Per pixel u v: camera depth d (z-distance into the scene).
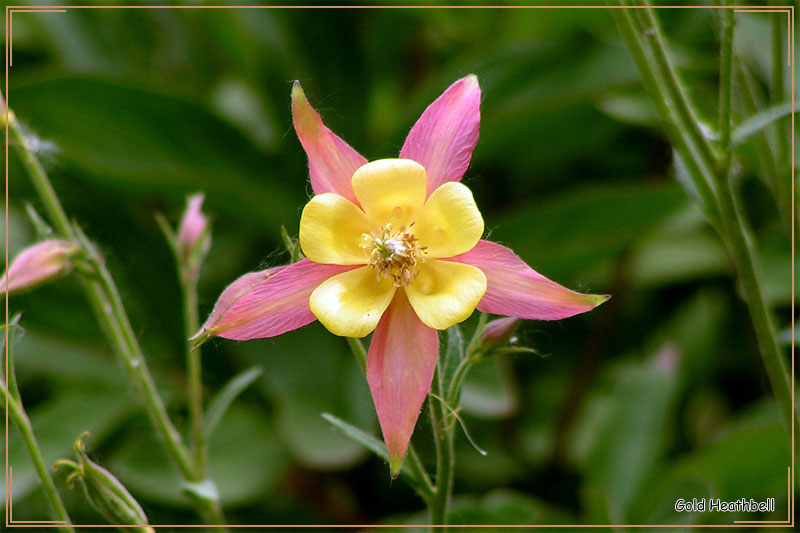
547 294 0.49
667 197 0.61
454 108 0.50
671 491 0.58
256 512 0.63
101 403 0.63
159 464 0.62
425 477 0.51
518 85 0.63
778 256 0.63
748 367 0.65
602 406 0.65
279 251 0.55
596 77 0.62
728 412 0.66
